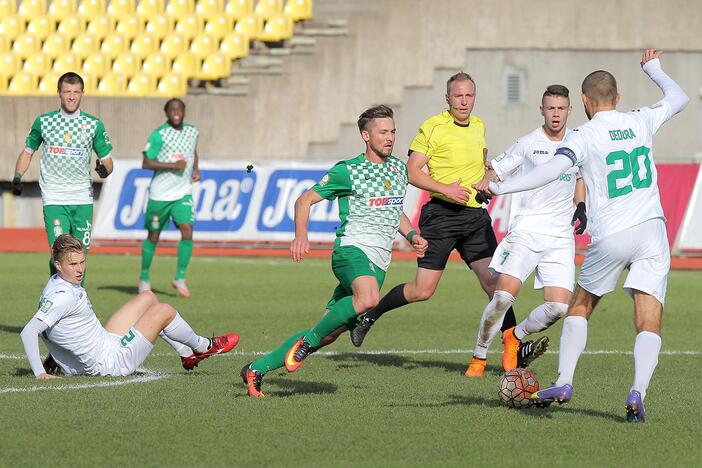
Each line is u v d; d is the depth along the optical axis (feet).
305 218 66.39
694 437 56.90
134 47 247.91
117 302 124.77
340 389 71.00
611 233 60.29
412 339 98.94
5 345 90.38
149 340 73.61
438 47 245.24
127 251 197.88
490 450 53.57
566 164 60.03
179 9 255.09
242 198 198.80
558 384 61.21
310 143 241.96
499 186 60.34
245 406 63.82
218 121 237.66
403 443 54.85
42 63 242.99
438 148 83.25
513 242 78.23
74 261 70.33
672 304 129.39
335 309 64.28
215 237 198.29
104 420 59.36
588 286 62.23
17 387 68.74
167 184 130.82
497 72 246.06
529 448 54.13
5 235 220.64
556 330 108.17
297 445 54.13
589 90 61.72
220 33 254.06
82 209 96.58
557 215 78.38
